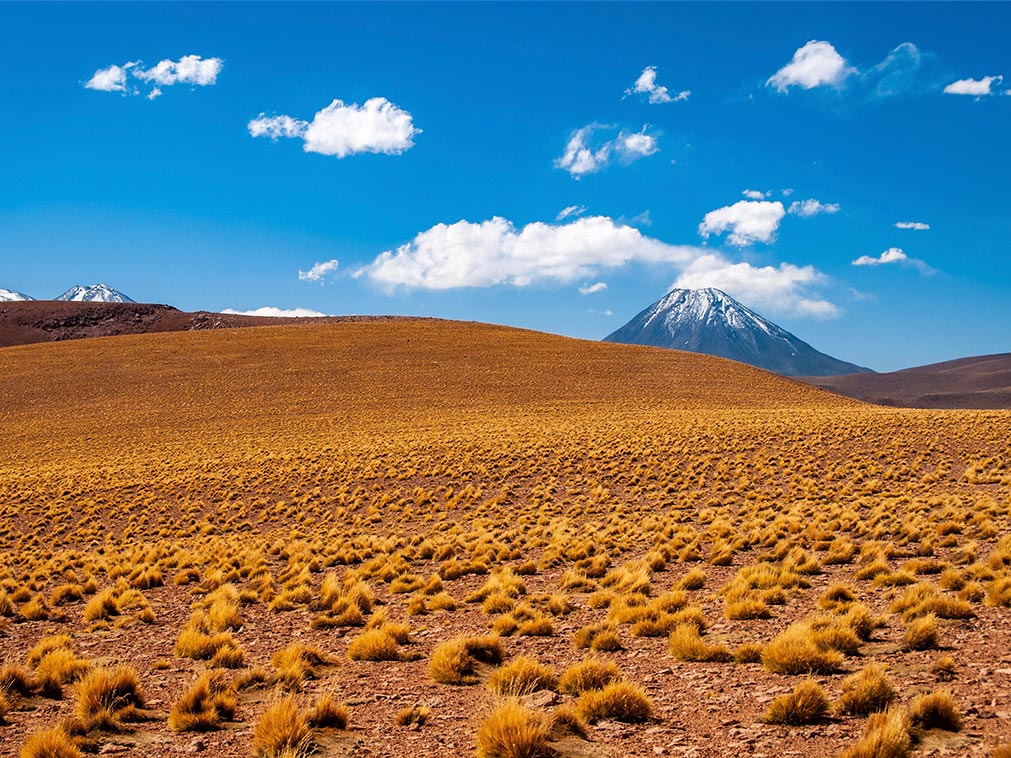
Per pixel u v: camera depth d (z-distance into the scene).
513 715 6.82
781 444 43.41
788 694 7.61
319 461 50.88
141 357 113.38
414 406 86.00
